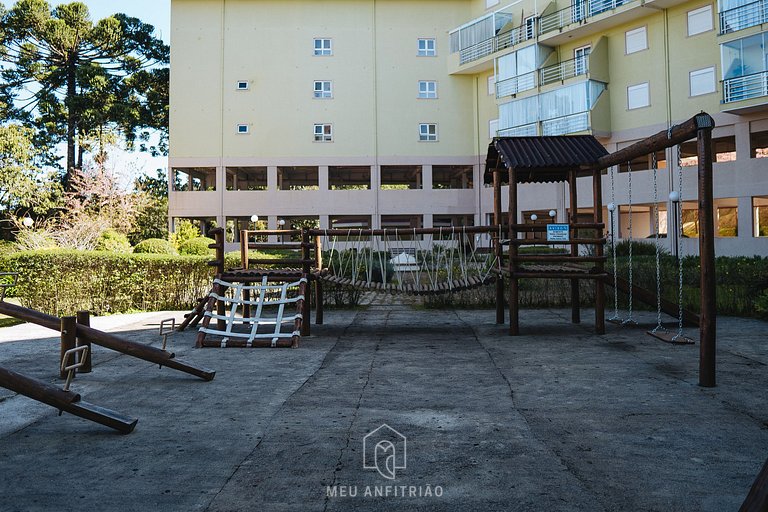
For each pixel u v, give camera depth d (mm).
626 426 4602
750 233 24625
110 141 35500
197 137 34312
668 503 3162
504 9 33438
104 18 38344
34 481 3529
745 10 24078
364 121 34969
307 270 10148
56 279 13758
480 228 10109
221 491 3363
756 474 3576
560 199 30906
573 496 3256
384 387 6078
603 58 29453
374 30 35250
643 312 12719
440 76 35500
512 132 32062
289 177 41219
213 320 12180
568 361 7430
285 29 34875
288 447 4145
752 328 10102
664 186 27156
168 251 27344
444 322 11812
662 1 26438
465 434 4418
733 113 24766
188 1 34656
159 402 5488
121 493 3340
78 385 6246
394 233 10367
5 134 30688
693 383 6133
